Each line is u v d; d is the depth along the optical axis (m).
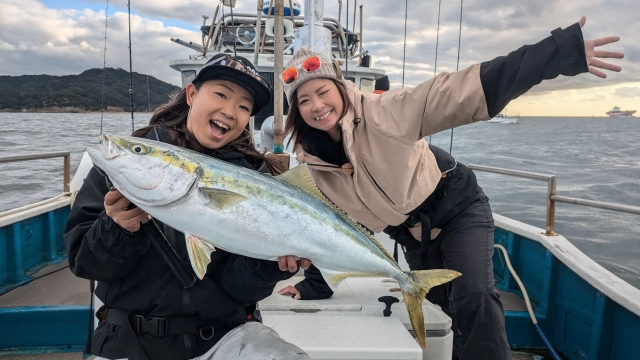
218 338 1.81
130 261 1.64
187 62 5.47
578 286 3.31
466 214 2.88
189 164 1.71
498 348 2.63
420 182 2.71
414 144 2.53
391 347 2.12
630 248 8.09
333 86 2.46
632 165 19.34
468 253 2.75
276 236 1.83
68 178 5.11
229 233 1.75
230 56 1.85
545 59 2.14
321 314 2.57
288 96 2.60
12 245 4.07
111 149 1.61
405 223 2.98
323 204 2.00
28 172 13.00
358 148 2.58
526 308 3.80
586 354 3.20
